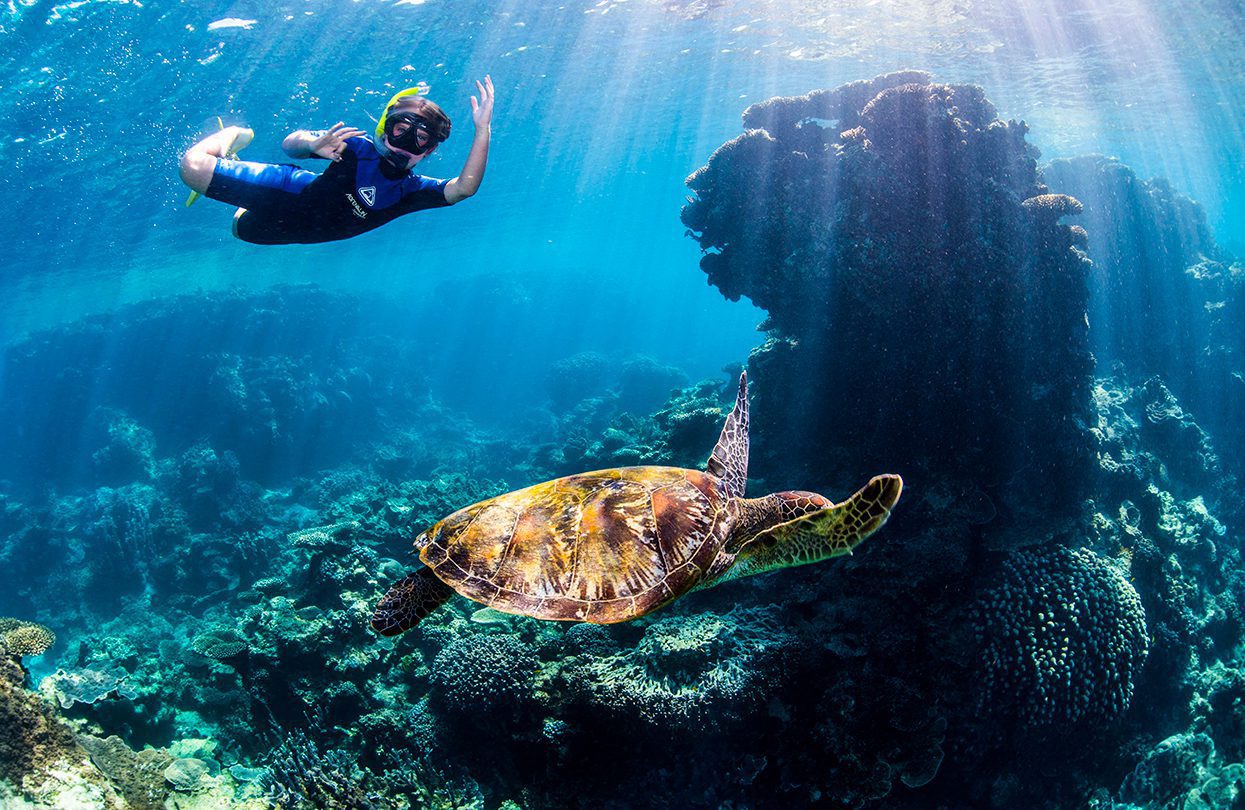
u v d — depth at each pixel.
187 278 48.88
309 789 7.93
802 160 12.16
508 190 43.09
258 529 22.55
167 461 27.72
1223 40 20.98
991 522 10.41
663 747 8.38
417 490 17.31
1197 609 12.52
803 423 12.09
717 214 12.77
